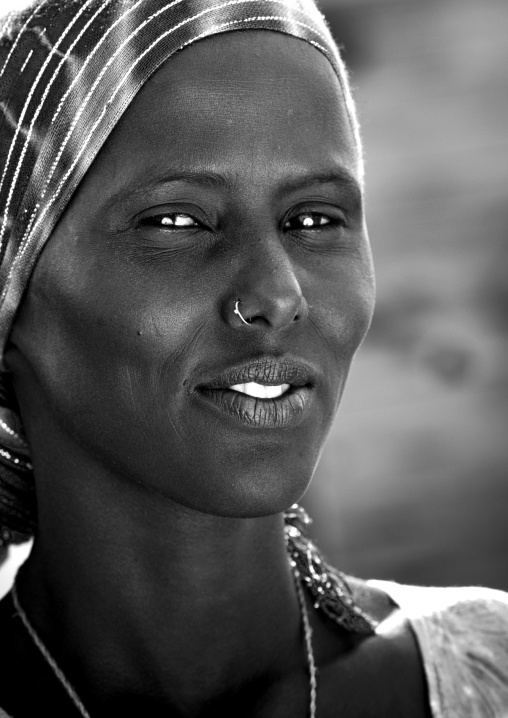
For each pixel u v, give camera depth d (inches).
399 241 305.6
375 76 301.3
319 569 118.8
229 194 98.0
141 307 97.8
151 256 98.8
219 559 107.7
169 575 107.4
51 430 109.2
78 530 108.8
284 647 112.1
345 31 297.9
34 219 102.8
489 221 307.7
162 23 98.5
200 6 98.7
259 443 98.4
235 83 98.2
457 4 300.2
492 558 309.3
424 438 307.7
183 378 98.2
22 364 110.2
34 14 105.2
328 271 103.4
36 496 115.3
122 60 98.9
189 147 96.9
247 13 99.7
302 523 120.8
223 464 98.2
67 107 101.0
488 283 308.7
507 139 306.0
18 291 105.4
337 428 303.9
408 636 117.0
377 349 306.0
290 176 98.7
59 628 110.8
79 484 108.0
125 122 98.8
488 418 310.2
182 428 98.9
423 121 303.9
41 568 112.7
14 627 114.0
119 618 108.7
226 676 109.7
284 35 101.2
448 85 303.4
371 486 305.6
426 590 126.2
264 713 109.1
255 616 110.6
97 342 100.3
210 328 98.0
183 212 98.7
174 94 97.7
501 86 304.7
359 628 116.8
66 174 100.8
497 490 309.9
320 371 101.4
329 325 102.3
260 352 97.1
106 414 101.6
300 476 99.9
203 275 98.2
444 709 111.9
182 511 105.5
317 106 101.1
